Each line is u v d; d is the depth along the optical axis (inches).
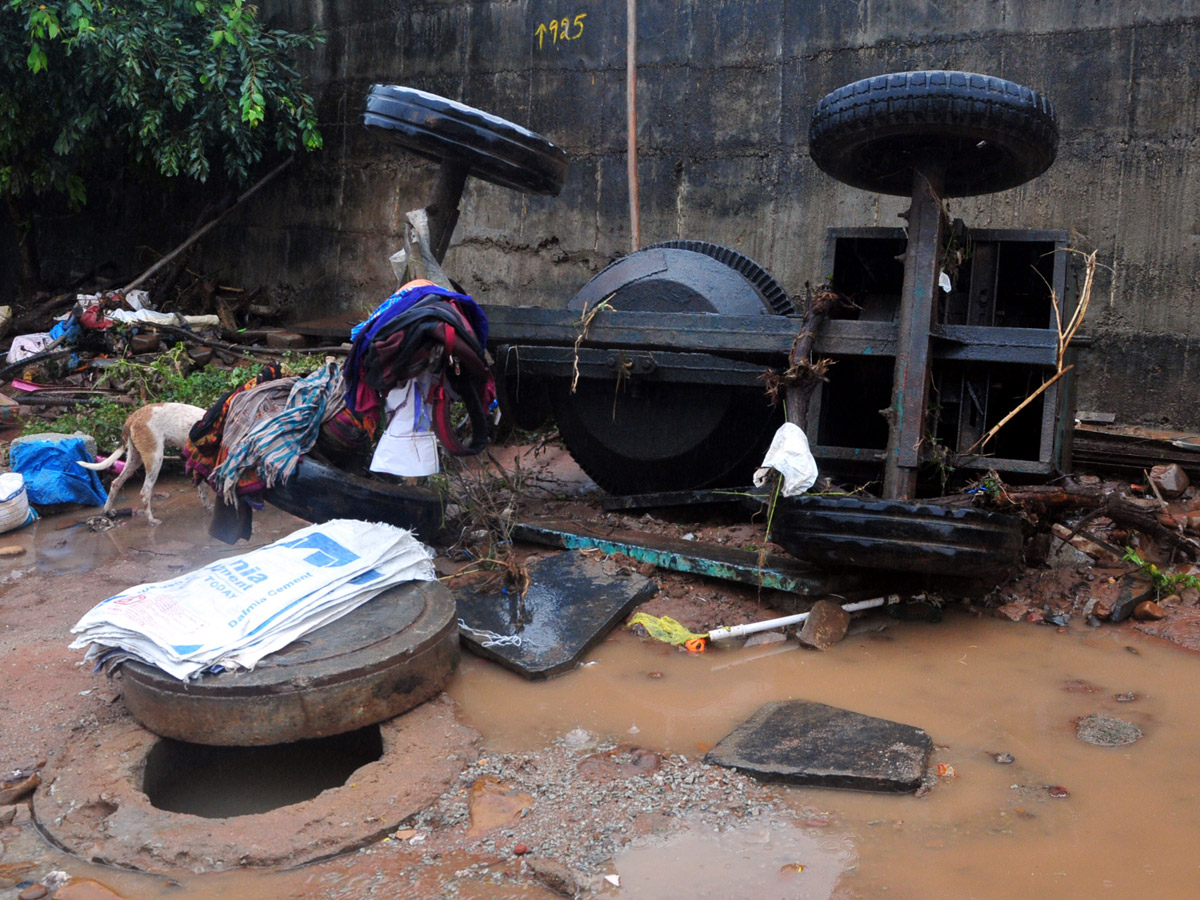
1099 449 266.7
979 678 160.4
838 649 172.9
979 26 306.5
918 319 184.9
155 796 133.7
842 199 331.0
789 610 186.7
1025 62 302.0
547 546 220.2
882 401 221.1
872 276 226.1
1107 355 304.0
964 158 197.3
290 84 431.5
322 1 443.2
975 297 215.8
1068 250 207.8
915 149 188.1
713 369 223.1
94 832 116.3
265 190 474.3
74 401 340.2
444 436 186.5
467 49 402.3
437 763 131.5
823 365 185.9
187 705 129.8
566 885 105.9
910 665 165.9
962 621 184.7
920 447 187.9
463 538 216.1
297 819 117.3
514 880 108.7
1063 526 212.2
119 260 533.0
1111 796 124.6
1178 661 166.1
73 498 259.3
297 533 162.6
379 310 180.1
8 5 382.9
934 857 111.9
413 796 123.6
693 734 143.0
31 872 110.7
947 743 139.1
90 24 377.7
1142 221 294.5
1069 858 111.5
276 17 461.4
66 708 147.9
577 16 372.8
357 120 438.3
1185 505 243.6
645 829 117.9
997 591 193.3
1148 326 297.6
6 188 463.8
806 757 131.7
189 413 250.2
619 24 364.2
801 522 173.8
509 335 231.5
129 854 111.7
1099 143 296.5
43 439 260.7
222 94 418.0
